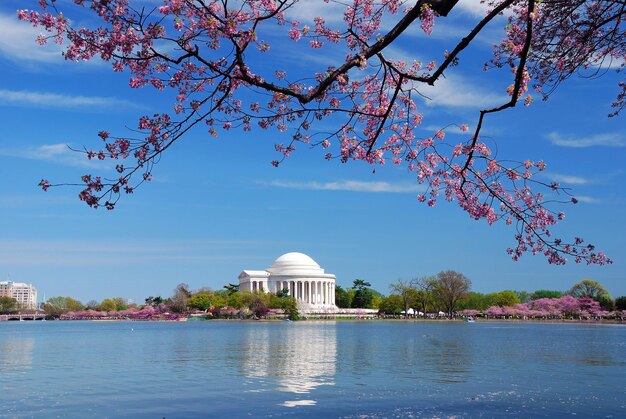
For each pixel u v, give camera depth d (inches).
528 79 709.9
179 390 1764.3
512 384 1861.5
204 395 1663.4
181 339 4645.7
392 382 1918.1
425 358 2785.4
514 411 1408.7
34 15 631.8
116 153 654.5
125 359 2842.0
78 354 3191.4
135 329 7288.4
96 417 1366.9
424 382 1915.6
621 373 2151.8
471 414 1376.7
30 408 1483.8
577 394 1652.3
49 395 1684.3
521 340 4279.0
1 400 1603.1
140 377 2094.0
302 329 6643.7
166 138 661.3
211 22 606.5
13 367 2497.5
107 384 1909.4
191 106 673.6
